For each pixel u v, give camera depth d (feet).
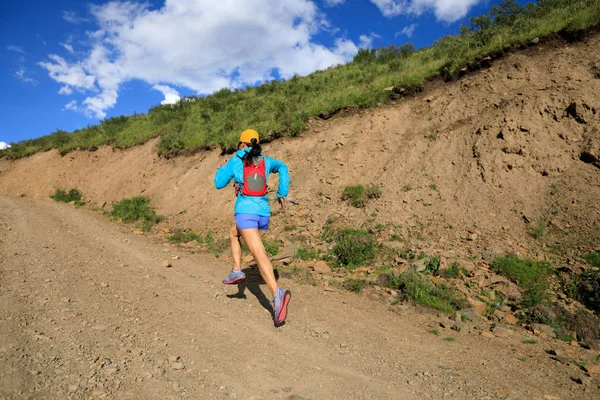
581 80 29.32
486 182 27.14
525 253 20.88
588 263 18.78
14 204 44.01
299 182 36.19
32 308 12.73
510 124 29.12
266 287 18.58
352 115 40.96
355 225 27.50
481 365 11.62
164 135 62.28
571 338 14.49
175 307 14.61
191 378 9.39
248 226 13.09
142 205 43.88
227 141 46.39
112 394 8.25
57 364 9.22
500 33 39.17
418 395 9.49
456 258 20.85
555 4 39.70
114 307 13.80
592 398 9.71
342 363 11.14
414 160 31.96
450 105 35.01
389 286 19.12
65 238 26.61
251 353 11.27
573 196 23.54
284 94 58.80
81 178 67.26
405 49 62.39
